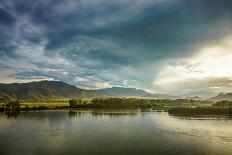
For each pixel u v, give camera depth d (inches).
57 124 4099.4
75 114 6392.7
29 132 3216.0
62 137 2854.3
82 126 3831.2
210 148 2271.2
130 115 6048.2
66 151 2209.6
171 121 4530.0
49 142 2561.5
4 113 6776.6
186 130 3361.2
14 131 3307.1
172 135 2955.2
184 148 2290.8
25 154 2112.5
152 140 2662.4
